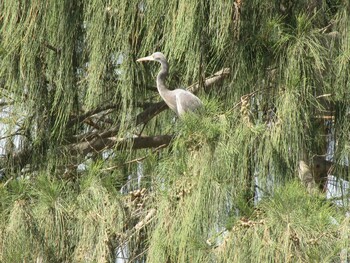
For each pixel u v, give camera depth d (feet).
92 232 32.60
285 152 33.14
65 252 32.78
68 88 37.60
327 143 36.60
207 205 31.27
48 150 38.04
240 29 35.58
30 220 31.73
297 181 32.68
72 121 39.81
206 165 31.35
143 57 37.27
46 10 36.86
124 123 38.01
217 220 31.32
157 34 37.06
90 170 33.88
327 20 36.47
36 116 37.88
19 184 32.07
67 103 37.81
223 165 31.58
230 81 36.42
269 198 30.35
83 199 32.99
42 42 37.14
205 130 31.48
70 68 37.58
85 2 37.11
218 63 38.19
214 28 35.29
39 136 37.88
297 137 33.22
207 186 31.27
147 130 44.70
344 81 34.42
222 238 30.35
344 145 35.24
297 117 33.17
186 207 31.37
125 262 33.81
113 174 34.50
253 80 35.45
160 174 32.58
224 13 34.55
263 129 32.42
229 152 31.58
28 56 36.81
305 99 33.37
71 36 37.37
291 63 33.22
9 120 38.09
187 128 31.60
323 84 34.50
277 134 33.01
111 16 36.37
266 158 33.17
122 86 37.17
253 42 34.99
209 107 32.99
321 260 28.50
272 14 35.91
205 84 38.01
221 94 37.01
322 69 33.60
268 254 28.86
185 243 30.91
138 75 38.96
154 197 33.40
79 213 32.78
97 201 32.99
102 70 36.78
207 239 31.19
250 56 35.37
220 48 36.14
